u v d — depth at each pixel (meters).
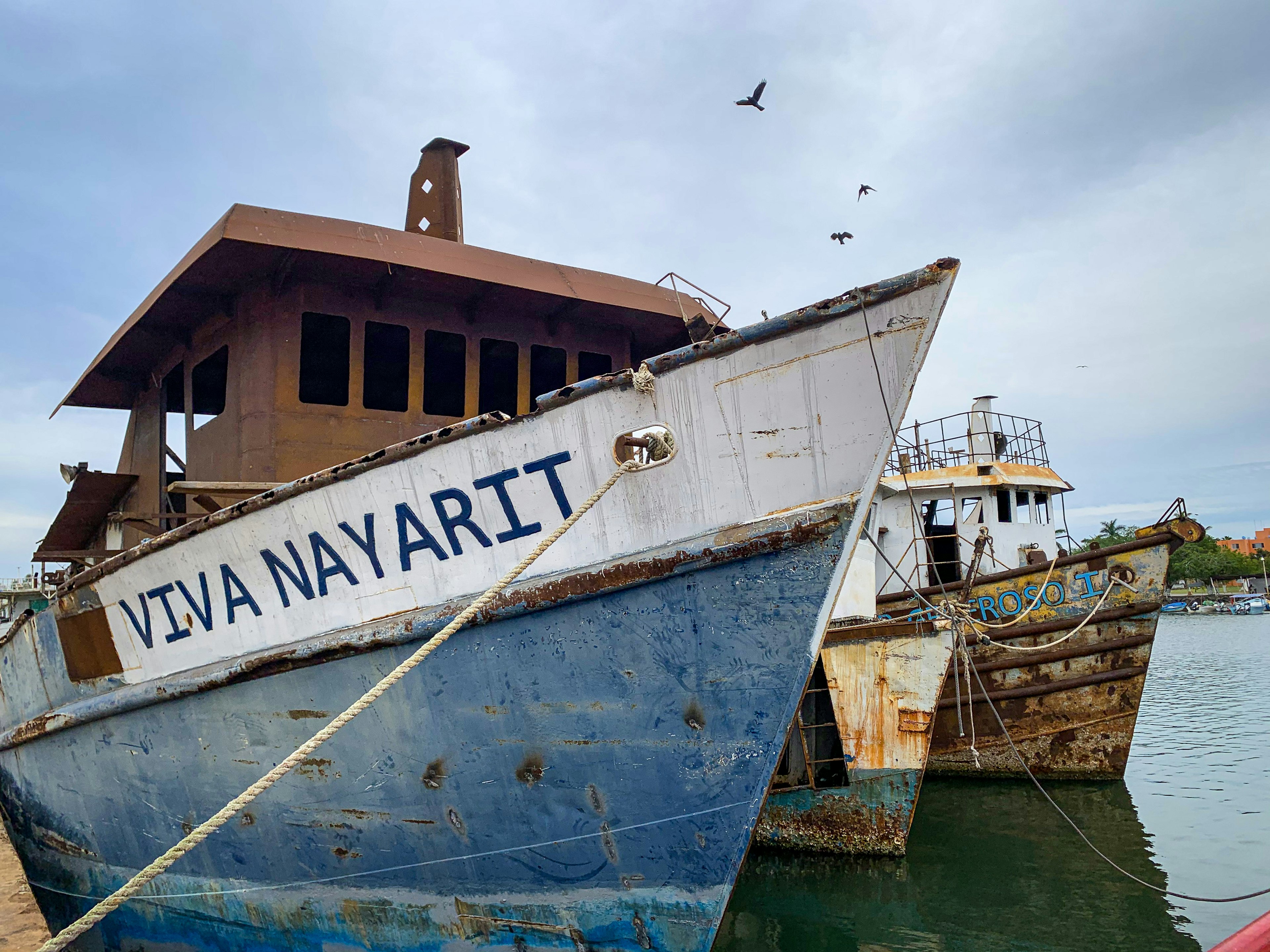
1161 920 7.12
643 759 4.38
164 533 8.28
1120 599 11.58
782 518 4.16
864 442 4.08
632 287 7.73
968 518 14.43
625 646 4.38
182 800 5.79
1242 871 8.26
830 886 8.18
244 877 5.53
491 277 6.83
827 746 9.55
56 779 6.84
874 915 7.41
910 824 9.02
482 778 4.68
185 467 8.10
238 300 7.05
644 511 4.41
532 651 4.53
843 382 4.12
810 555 4.10
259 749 5.33
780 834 9.39
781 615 4.14
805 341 4.19
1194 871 8.28
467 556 4.70
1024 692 11.95
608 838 4.49
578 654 4.46
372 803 4.97
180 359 8.38
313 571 5.13
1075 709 11.78
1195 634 50.25
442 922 4.90
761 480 4.25
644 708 4.37
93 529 10.68
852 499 4.07
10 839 7.64
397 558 4.86
